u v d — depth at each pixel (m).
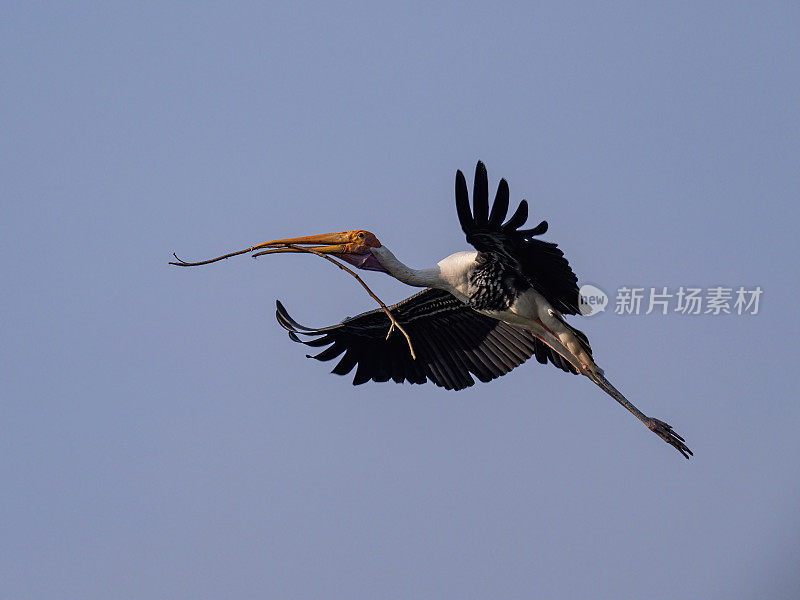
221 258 13.94
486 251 13.78
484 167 12.94
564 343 14.82
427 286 14.50
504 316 14.66
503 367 16.11
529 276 14.14
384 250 14.20
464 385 16.30
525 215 12.97
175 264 13.90
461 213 13.16
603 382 15.03
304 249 14.01
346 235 14.11
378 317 16.34
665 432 15.03
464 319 16.17
